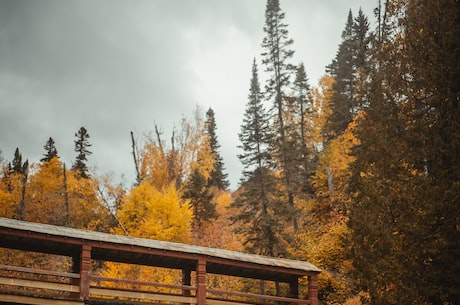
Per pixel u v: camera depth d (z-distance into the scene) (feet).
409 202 60.90
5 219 61.98
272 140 138.10
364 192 66.69
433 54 64.64
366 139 69.97
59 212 141.79
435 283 57.11
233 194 215.51
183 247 69.82
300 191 147.95
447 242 56.29
